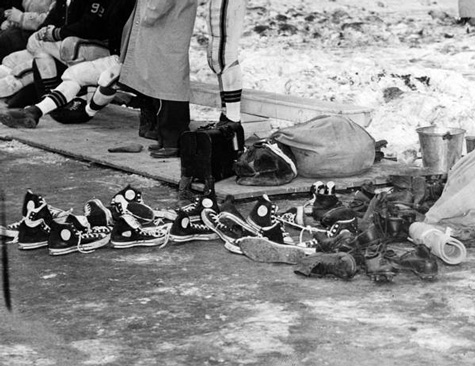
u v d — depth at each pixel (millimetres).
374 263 6598
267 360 5438
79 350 5625
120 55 11086
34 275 6887
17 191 9195
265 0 21078
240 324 5934
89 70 11594
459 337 5684
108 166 10000
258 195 8609
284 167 8789
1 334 5871
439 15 20016
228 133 8914
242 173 8781
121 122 12172
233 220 7348
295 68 14297
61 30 11781
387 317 5988
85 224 7418
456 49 16828
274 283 6621
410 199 8070
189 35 10109
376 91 12969
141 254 7289
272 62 14594
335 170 8930
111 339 5766
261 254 7039
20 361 5492
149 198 8828
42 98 12359
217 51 9766
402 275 6703
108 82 11180
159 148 10305
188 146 8750
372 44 17625
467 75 14312
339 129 9000
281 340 5688
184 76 10117
